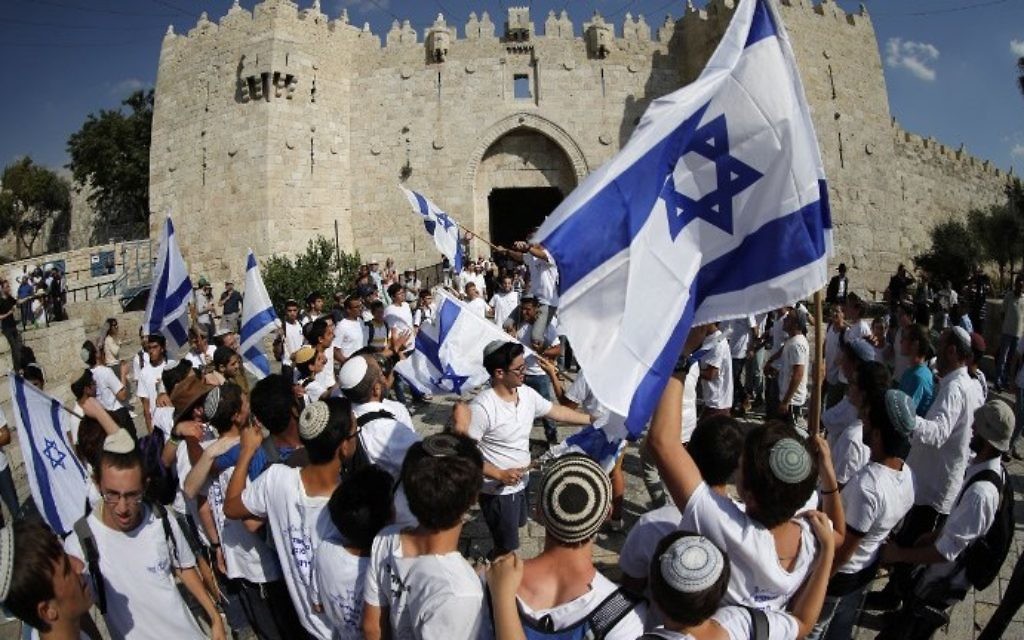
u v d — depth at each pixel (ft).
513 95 108.99
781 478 10.41
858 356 19.31
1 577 9.66
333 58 109.40
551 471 10.33
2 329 42.93
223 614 20.34
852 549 13.83
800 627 10.65
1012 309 46.73
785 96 12.60
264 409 16.56
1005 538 15.53
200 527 19.56
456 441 12.44
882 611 19.93
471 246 106.32
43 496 17.07
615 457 15.90
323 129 107.55
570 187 110.11
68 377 52.16
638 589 12.14
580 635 9.95
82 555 13.32
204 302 79.56
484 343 27.94
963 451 19.33
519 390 20.53
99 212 158.71
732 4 100.83
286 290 86.38
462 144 108.47
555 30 109.50
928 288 85.87
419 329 28.78
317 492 14.21
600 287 11.75
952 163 145.48
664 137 12.70
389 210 109.29
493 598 9.72
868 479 14.01
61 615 10.36
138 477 13.01
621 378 11.40
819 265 12.30
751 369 43.29
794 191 12.43
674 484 11.30
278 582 15.97
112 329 45.83
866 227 110.32
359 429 17.04
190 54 112.47
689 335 12.75
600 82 108.99
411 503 11.00
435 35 108.27
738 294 12.55
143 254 110.42
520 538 25.72
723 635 9.44
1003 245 123.03
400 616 11.12
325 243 92.22
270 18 103.45
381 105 110.73
